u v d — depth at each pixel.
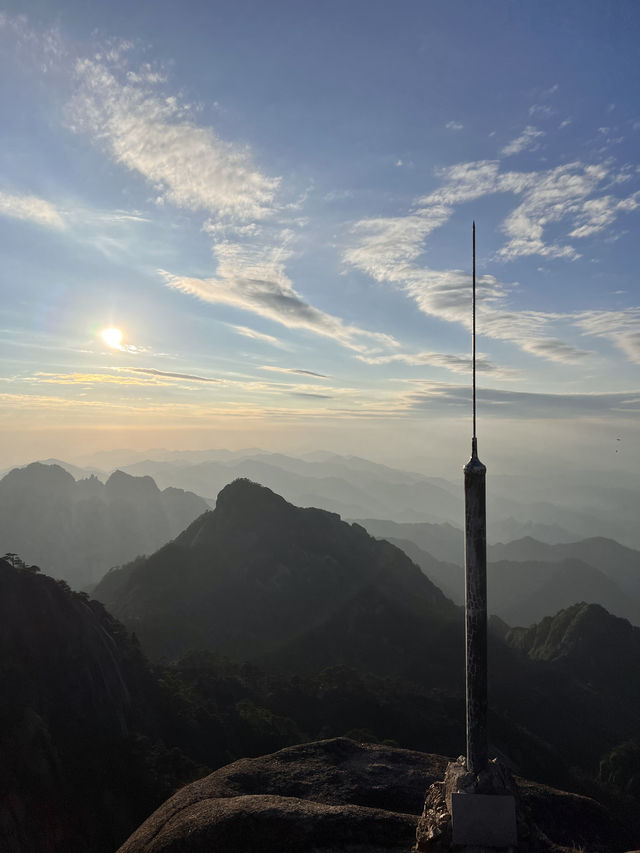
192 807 14.07
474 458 10.17
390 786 15.64
